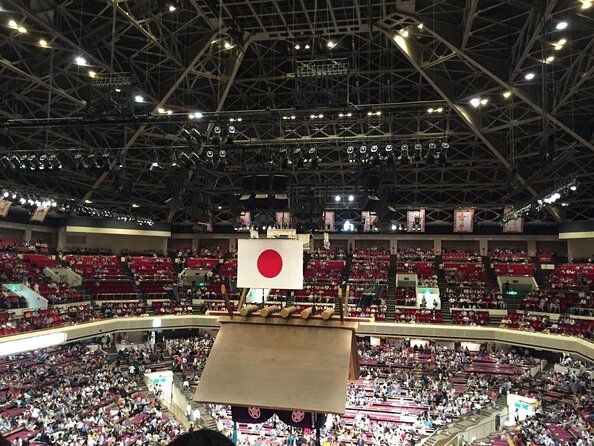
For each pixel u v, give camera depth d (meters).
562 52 23.11
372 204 29.48
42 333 32.25
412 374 36.56
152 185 45.06
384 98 33.97
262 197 27.14
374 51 29.59
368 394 33.16
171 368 37.75
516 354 40.28
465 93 29.66
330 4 24.34
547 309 39.12
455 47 24.48
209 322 43.34
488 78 28.08
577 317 35.78
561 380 33.31
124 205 48.09
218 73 31.41
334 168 41.59
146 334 45.72
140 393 31.83
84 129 33.66
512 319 39.28
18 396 27.45
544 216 46.47
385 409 30.94
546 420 26.69
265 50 31.41
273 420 28.59
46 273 42.44
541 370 37.22
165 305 43.94
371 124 34.69
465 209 43.41
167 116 21.58
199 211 41.44
